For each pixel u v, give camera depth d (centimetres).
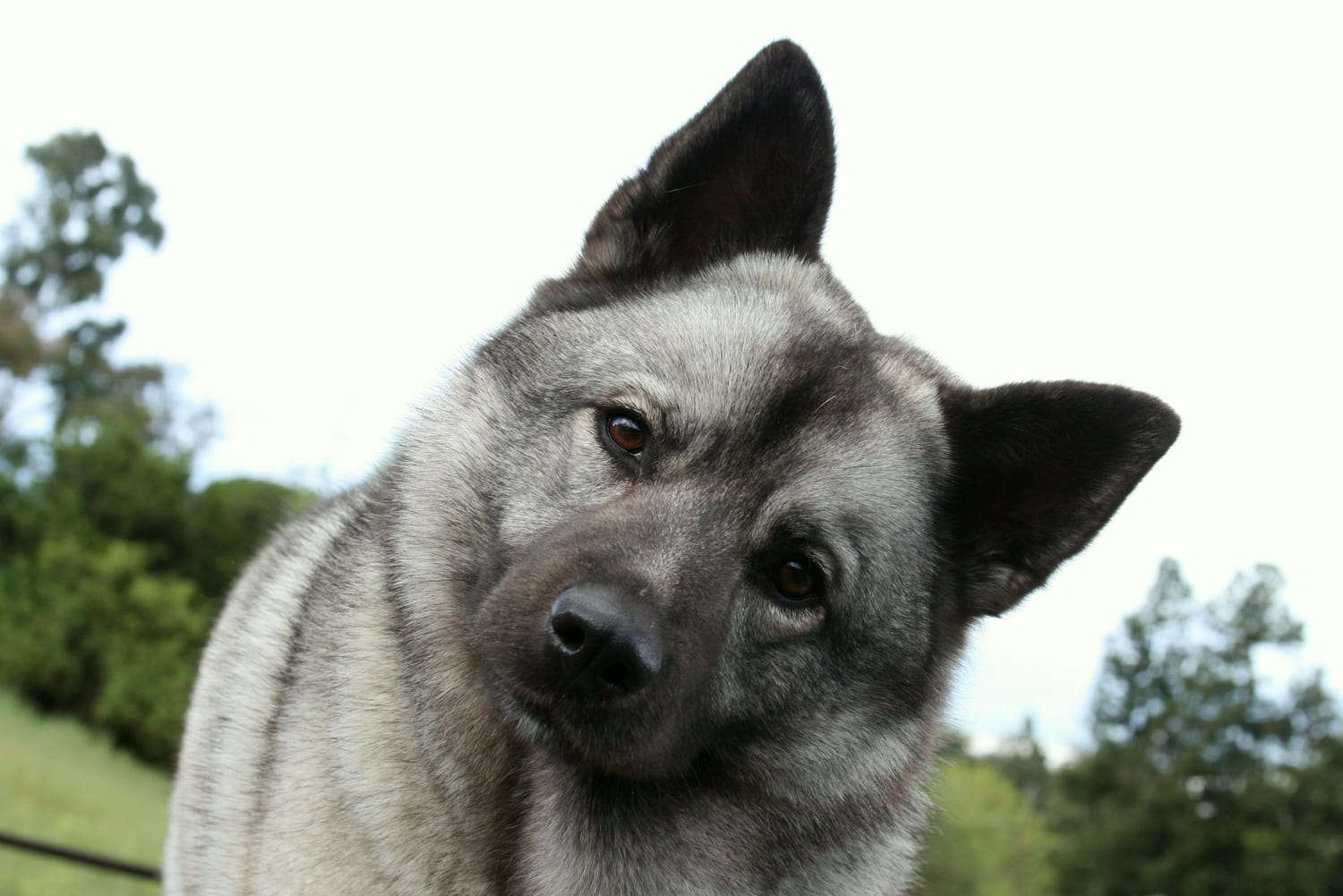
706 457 61
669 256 68
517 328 65
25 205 809
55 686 354
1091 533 67
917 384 69
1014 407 67
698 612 59
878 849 66
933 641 67
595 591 56
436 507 62
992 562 69
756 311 64
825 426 62
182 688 349
